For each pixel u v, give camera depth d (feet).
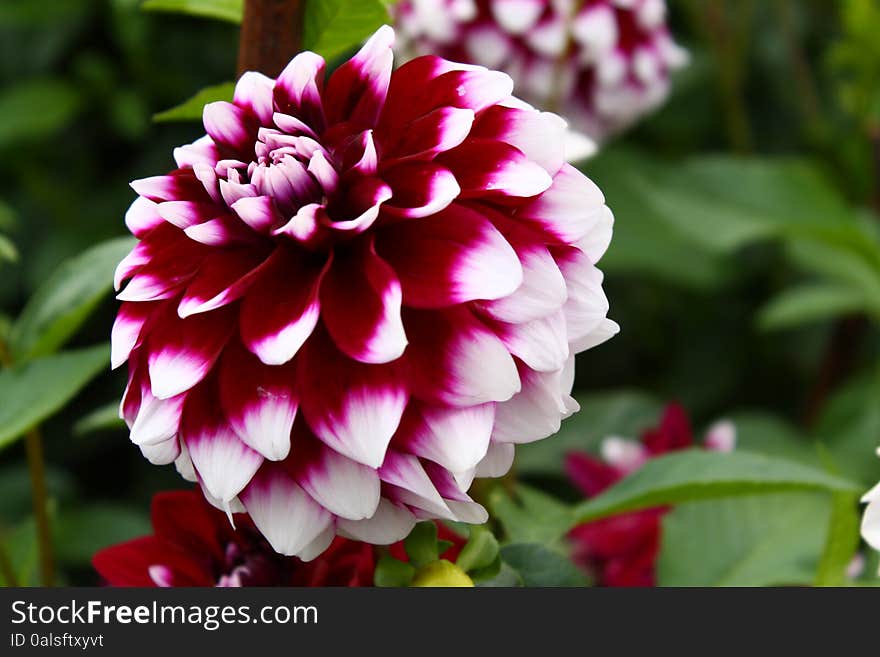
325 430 1.92
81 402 4.72
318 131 2.03
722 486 2.35
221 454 1.94
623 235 4.44
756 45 5.07
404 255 1.95
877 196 4.43
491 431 1.94
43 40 4.88
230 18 2.39
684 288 4.76
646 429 3.51
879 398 3.89
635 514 2.88
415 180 1.95
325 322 1.93
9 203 4.95
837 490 2.29
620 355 4.75
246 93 2.03
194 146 2.06
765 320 4.15
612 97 3.71
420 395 1.93
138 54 4.71
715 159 4.02
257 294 1.94
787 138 5.03
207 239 1.96
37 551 2.68
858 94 4.26
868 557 2.67
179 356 1.94
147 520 4.00
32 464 2.57
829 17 5.06
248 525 2.21
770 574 2.63
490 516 2.53
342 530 1.99
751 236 3.78
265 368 1.94
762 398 4.64
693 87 4.97
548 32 3.48
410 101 2.04
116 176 4.97
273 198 1.97
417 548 2.07
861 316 4.22
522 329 1.94
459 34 3.49
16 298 4.92
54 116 4.64
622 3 3.58
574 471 3.00
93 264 2.50
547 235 1.98
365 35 2.27
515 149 1.97
